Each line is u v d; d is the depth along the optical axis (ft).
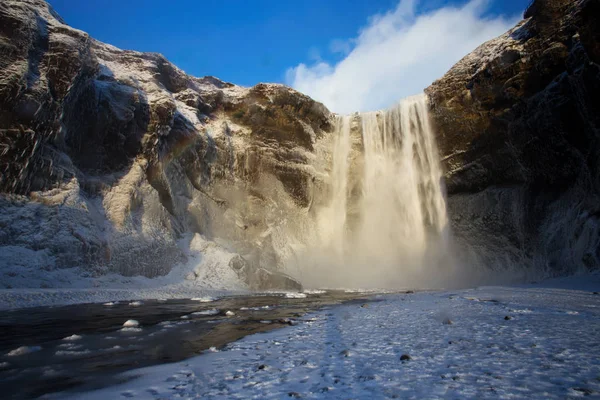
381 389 10.23
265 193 101.71
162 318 27.84
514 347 14.64
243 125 104.83
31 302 38.09
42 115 57.82
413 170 103.30
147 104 79.51
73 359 14.74
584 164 70.59
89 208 63.52
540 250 78.74
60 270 53.42
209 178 93.56
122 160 74.43
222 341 18.52
